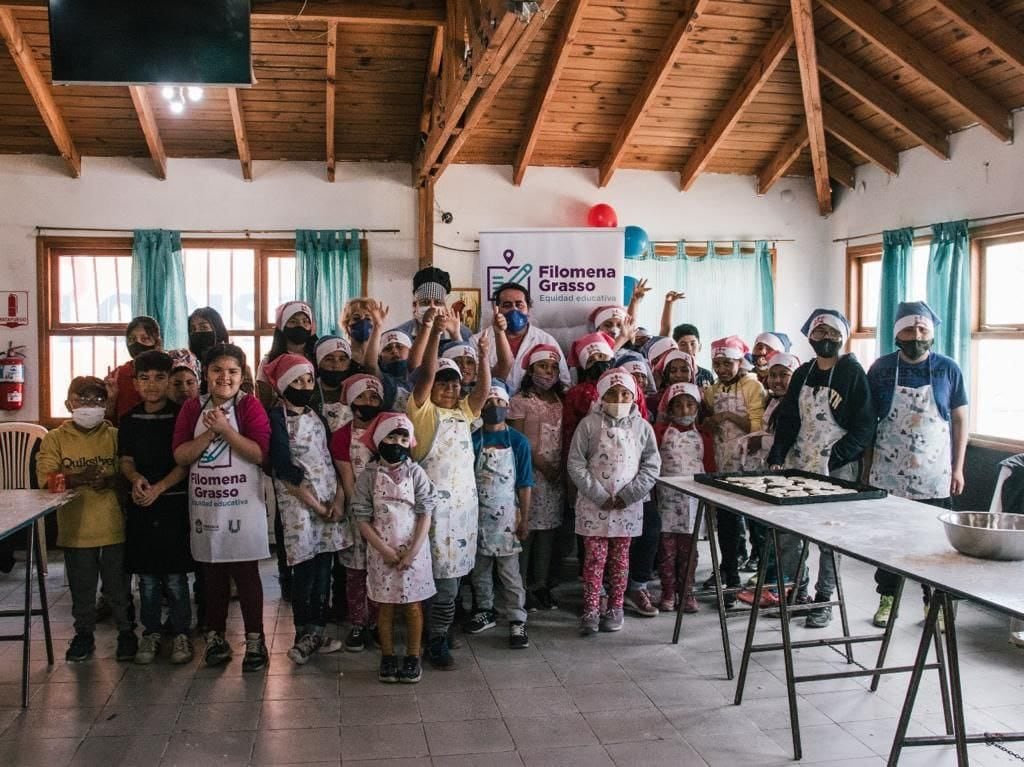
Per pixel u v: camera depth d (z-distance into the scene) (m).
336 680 3.52
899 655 3.73
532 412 4.36
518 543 3.93
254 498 3.55
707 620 4.24
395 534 3.39
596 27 5.66
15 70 5.56
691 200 7.20
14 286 6.28
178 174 6.46
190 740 2.99
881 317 6.41
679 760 2.85
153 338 4.42
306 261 6.52
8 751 2.91
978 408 5.81
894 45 5.32
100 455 3.69
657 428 4.46
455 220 6.86
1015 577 2.21
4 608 4.51
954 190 5.92
